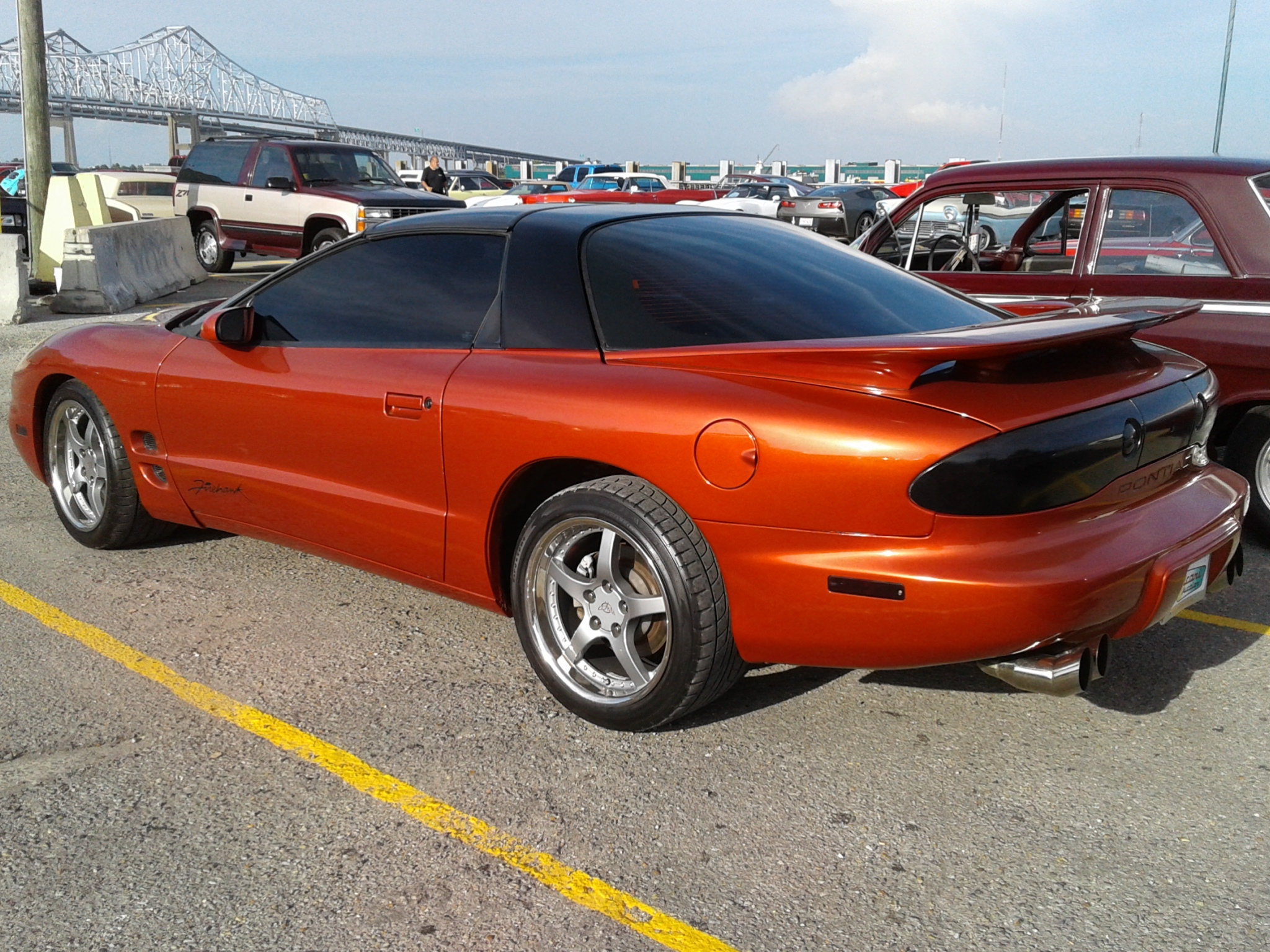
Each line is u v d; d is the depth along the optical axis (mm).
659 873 2467
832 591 2613
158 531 4590
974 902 2361
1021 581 2467
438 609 3986
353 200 14414
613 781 2840
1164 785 2822
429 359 3355
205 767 2896
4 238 10945
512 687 3369
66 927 2273
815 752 2984
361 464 3506
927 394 2574
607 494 2887
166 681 3389
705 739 3051
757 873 2465
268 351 3814
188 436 4055
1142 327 2879
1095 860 2508
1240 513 3098
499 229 3404
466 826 2643
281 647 3643
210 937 2248
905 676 3447
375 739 3045
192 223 16438
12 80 167750
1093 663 2721
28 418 4629
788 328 2982
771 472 2633
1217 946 2221
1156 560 2695
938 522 2502
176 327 4348
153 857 2512
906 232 5781
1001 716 3186
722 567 2775
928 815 2688
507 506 3215
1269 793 2781
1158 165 4750
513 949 2217
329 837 2592
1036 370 2719
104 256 12086
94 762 2912
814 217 23656
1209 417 3125
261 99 198625
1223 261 4484
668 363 2906
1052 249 5180
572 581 3062
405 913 2328
